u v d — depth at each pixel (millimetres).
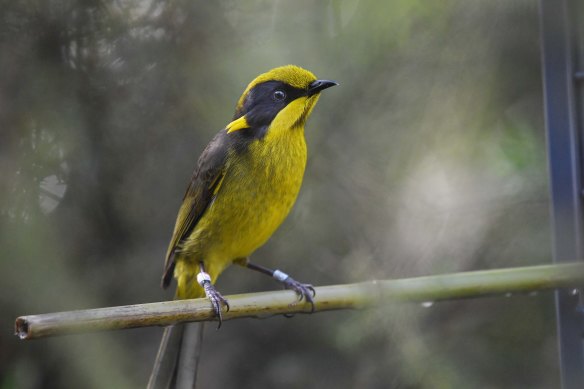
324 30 12023
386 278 12031
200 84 11586
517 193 12203
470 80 12328
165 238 11828
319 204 12289
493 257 12109
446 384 11867
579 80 7910
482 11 12211
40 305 11117
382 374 12141
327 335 12664
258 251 12383
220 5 11633
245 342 12852
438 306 12539
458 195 12336
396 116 12328
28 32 11133
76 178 11398
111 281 11672
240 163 8391
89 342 11586
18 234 10969
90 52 11344
